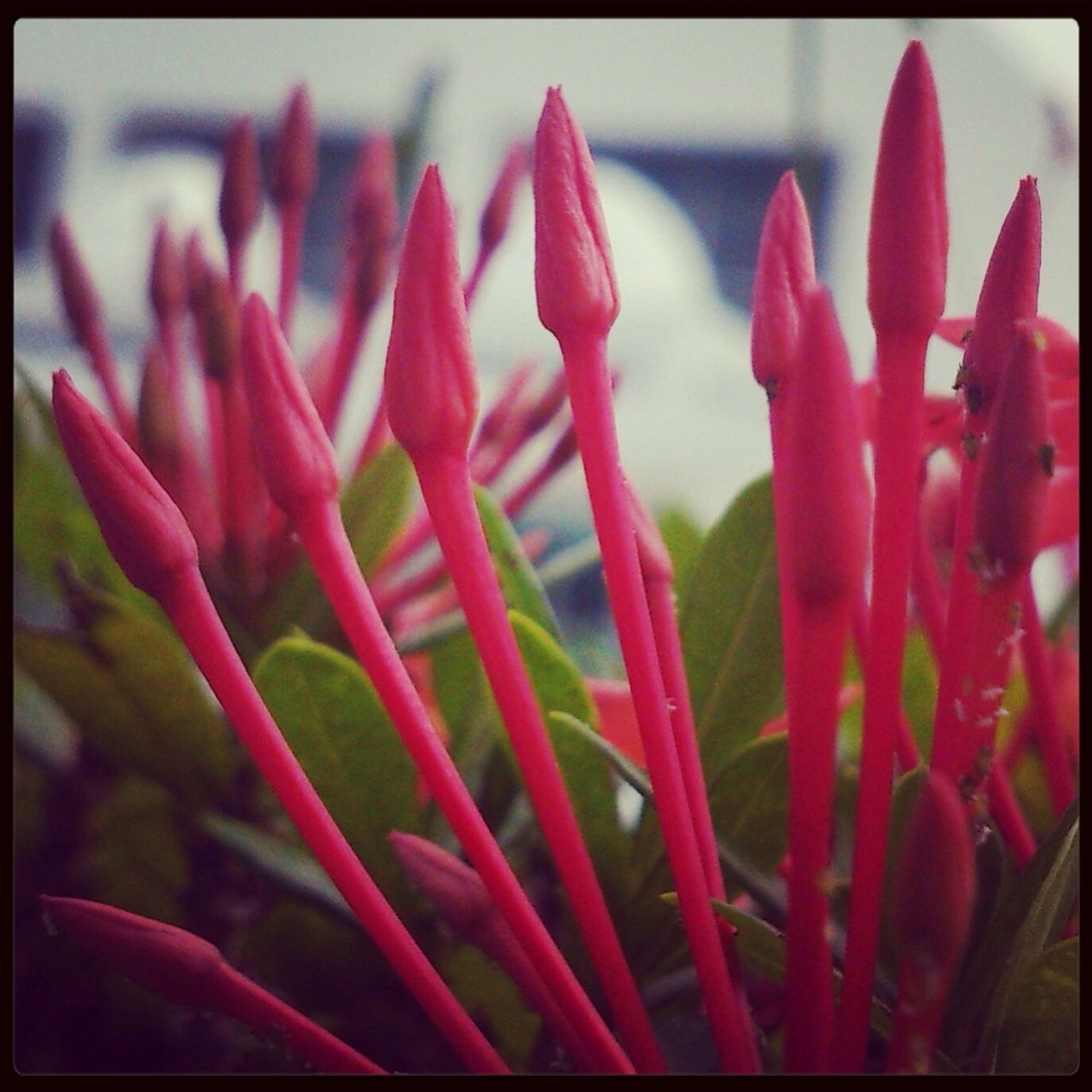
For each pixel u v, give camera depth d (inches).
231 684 3.3
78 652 4.5
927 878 2.9
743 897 4.4
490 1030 4.1
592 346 3.4
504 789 4.5
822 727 3.2
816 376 3.0
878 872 3.3
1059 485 4.2
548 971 3.4
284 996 4.4
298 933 4.2
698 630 4.3
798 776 3.2
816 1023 3.3
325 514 3.4
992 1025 3.4
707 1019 3.7
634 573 3.4
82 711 4.6
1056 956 3.3
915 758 3.9
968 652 3.3
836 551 3.1
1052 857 3.5
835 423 3.0
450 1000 3.4
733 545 4.3
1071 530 4.2
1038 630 3.9
